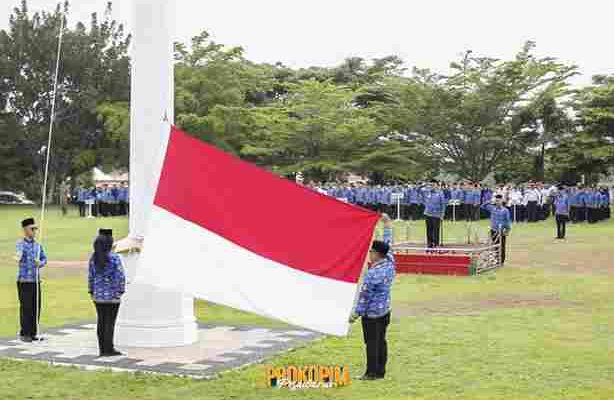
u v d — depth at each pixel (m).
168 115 12.28
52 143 60.19
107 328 11.43
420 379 10.26
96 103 58.75
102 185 49.91
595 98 48.56
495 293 18.30
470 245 23.78
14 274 21.80
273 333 13.34
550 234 34.31
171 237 9.63
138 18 12.20
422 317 15.04
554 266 23.56
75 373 10.50
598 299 17.30
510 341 12.66
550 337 12.99
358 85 61.25
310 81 54.28
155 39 12.16
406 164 53.72
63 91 59.84
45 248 28.59
